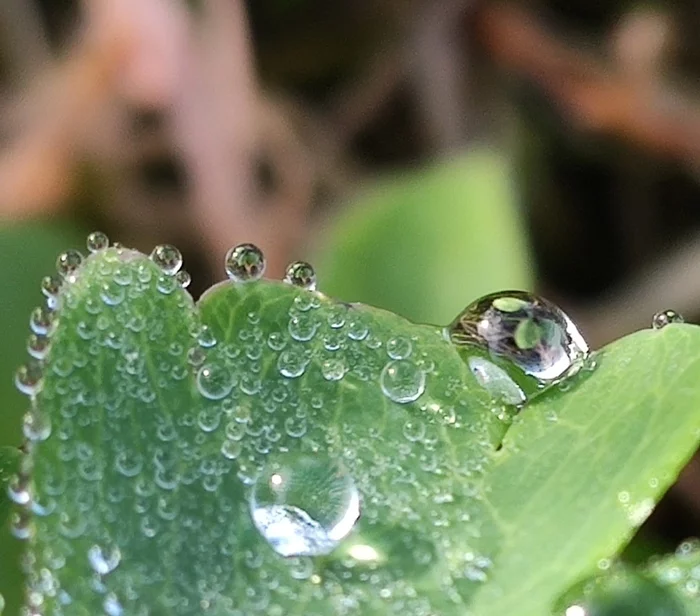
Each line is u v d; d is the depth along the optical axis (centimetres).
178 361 5
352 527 5
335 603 5
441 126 9
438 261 6
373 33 9
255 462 5
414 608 5
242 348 5
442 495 5
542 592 5
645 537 7
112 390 5
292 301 5
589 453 5
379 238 6
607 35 9
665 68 9
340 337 5
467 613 5
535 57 9
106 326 5
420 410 5
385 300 6
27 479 5
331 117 9
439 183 7
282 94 9
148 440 5
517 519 5
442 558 5
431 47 9
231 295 5
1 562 5
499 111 9
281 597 5
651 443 5
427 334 5
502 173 7
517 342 5
